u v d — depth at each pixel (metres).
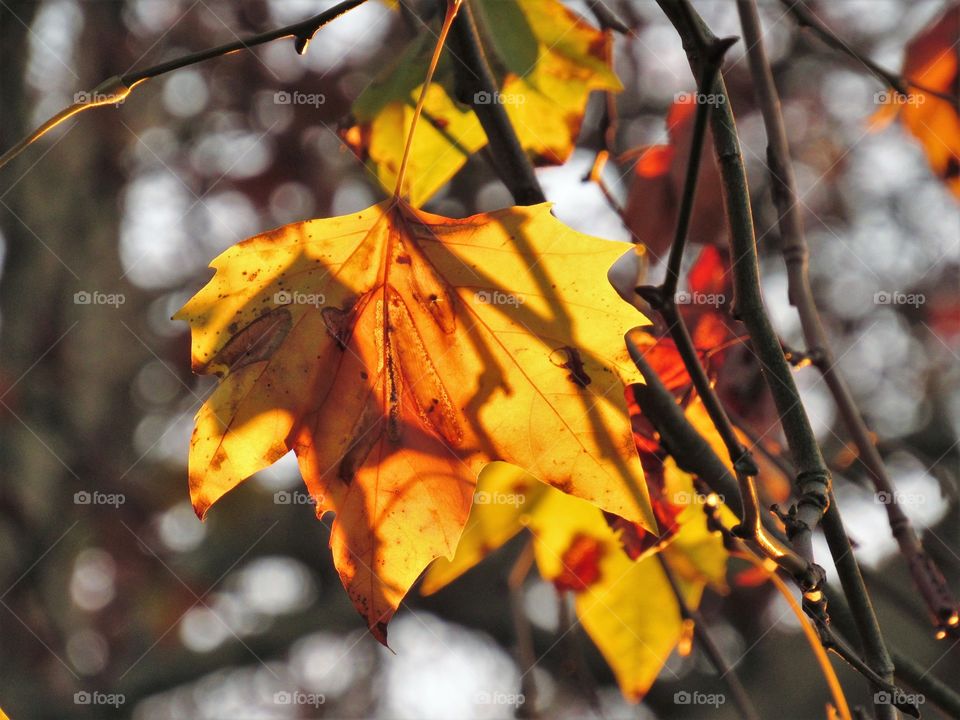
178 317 1.45
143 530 3.97
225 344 1.45
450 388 1.46
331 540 1.45
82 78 3.79
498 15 1.57
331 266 1.46
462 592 4.40
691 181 1.46
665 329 1.56
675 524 1.54
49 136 3.78
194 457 1.44
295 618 4.41
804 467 1.46
